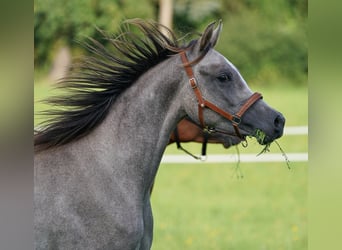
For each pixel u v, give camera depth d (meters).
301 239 15.45
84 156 8.26
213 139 11.19
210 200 20.00
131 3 49.38
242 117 8.33
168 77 8.48
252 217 17.78
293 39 52.97
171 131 8.61
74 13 47.62
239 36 52.69
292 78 53.25
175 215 18.02
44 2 47.69
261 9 54.06
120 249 8.05
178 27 9.76
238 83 8.44
